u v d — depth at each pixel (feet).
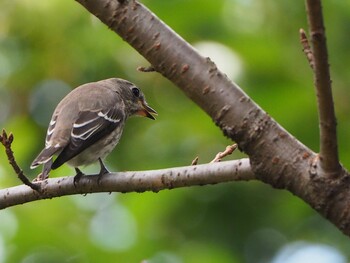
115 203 45.24
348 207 18.37
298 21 44.16
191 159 45.06
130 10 21.20
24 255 41.86
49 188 25.57
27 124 47.37
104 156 32.30
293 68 43.68
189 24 44.39
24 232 42.06
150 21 21.08
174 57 20.76
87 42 45.52
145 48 21.07
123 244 43.83
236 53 43.45
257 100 42.52
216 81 20.33
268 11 44.37
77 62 45.83
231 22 44.60
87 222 44.39
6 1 43.83
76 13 44.70
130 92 37.09
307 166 18.98
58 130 30.68
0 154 44.93
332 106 17.78
